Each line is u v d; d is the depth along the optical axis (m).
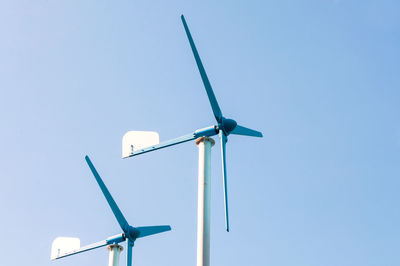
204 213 20.31
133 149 25.66
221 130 22.28
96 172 26.09
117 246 28.08
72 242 33.25
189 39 21.66
